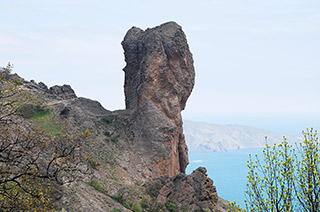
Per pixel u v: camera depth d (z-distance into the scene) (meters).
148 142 90.25
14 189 28.75
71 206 46.69
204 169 68.31
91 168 66.31
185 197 63.19
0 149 29.33
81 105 97.88
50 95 94.94
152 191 65.44
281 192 20.36
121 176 73.50
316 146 20.61
